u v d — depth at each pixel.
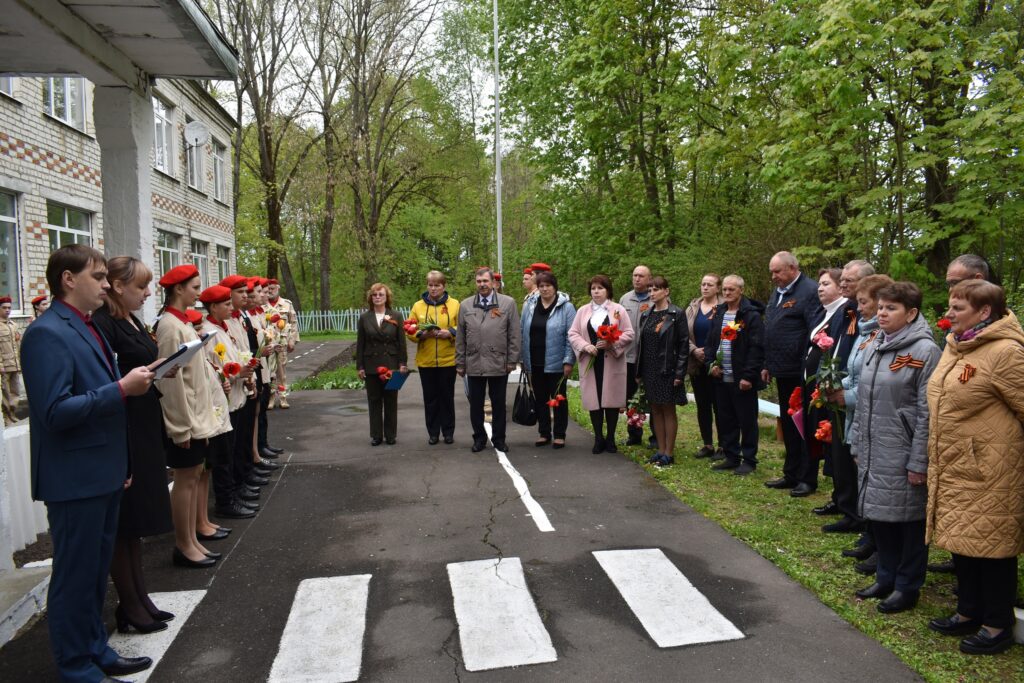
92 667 3.34
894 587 4.11
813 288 6.31
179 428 4.50
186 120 19.84
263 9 27.88
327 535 5.44
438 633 3.85
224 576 4.67
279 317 11.33
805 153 10.51
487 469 7.29
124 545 3.83
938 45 9.10
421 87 36.41
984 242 11.49
